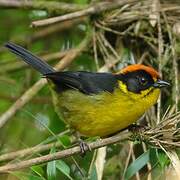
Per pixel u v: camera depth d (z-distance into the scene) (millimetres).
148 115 11656
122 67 12578
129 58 12750
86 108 10812
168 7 13055
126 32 12797
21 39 14258
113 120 10609
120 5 13078
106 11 13180
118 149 11711
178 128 9609
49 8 13477
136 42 12922
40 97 13211
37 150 10750
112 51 12750
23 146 12406
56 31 14234
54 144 10211
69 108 11133
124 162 11367
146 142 9750
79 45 13031
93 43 12953
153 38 12719
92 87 10867
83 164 11195
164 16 12805
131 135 9734
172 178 9844
